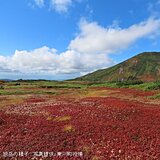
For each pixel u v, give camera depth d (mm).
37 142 24625
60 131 27766
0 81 187750
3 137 26859
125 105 39156
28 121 33906
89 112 35406
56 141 24578
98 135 25438
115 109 36125
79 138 25047
